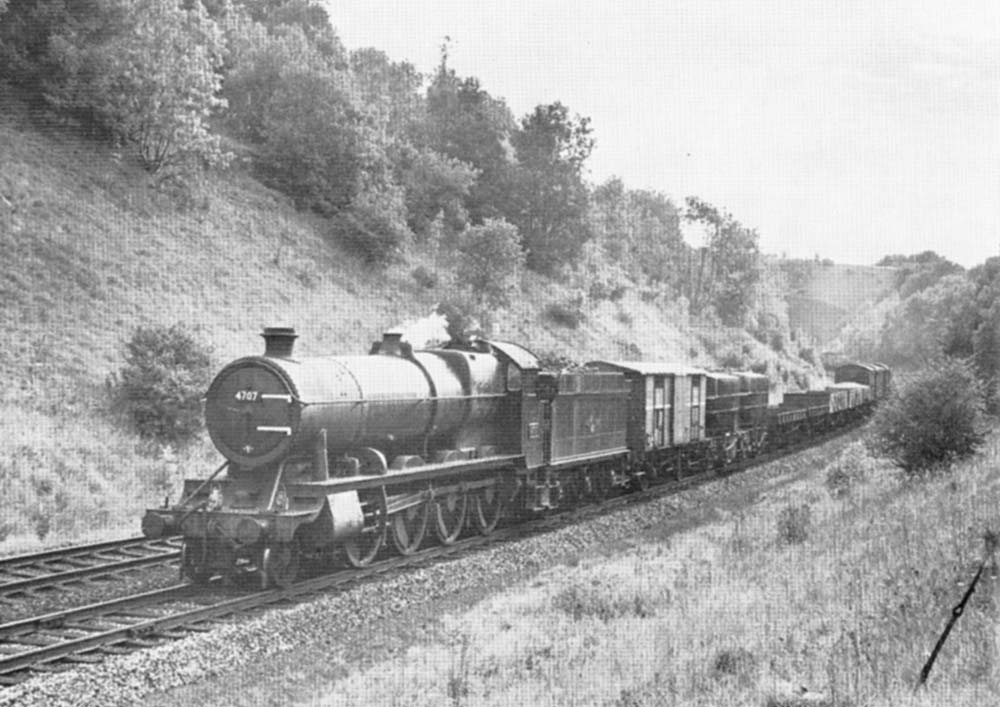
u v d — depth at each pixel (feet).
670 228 282.15
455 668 36.37
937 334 148.87
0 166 105.09
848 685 28.50
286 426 49.57
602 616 44.68
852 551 51.34
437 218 170.09
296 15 204.54
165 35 123.85
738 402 128.77
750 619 40.14
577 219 203.51
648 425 95.35
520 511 72.79
